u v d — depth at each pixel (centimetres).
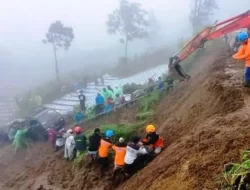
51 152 1550
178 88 1641
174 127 1111
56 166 1353
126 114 1658
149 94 1714
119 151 992
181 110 1221
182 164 681
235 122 776
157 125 1267
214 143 691
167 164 746
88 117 1783
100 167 1117
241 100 901
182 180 614
